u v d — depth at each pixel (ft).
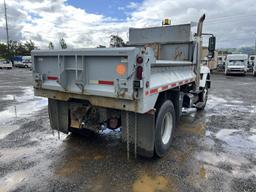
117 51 10.03
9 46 194.80
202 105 25.38
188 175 11.34
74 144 15.29
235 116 23.54
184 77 16.93
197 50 20.04
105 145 15.14
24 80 64.49
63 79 12.18
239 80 71.51
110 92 10.64
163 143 13.23
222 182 10.75
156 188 10.17
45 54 12.81
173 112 14.24
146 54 9.86
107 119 12.69
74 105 13.74
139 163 12.55
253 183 10.70
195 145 15.35
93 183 10.53
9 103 29.94
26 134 17.20
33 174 11.34
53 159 13.02
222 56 124.16
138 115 11.93
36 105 28.58
